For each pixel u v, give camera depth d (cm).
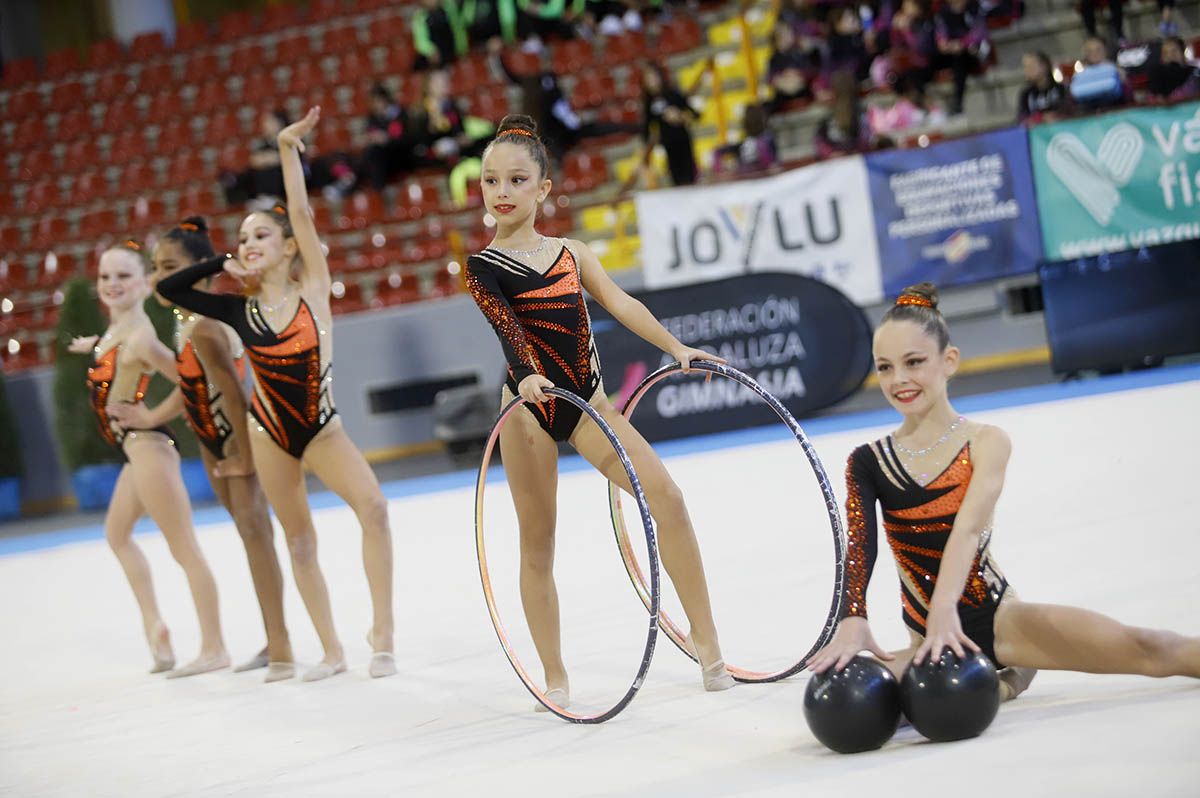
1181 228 1559
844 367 1548
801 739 482
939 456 491
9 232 2497
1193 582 601
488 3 2422
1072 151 1581
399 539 1173
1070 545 719
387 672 703
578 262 609
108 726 674
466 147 2175
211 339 759
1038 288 1664
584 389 592
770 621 675
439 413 1753
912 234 1638
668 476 584
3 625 1068
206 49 2794
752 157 1753
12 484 1986
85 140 2692
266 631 751
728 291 1572
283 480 731
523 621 803
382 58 2636
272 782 517
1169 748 405
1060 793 378
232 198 2278
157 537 1489
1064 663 468
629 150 2192
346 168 2203
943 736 447
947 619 460
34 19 3234
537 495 589
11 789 562
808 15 2022
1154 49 1712
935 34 1872
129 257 839
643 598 662
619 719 546
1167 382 1358
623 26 2372
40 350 2252
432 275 2078
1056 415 1241
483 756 516
